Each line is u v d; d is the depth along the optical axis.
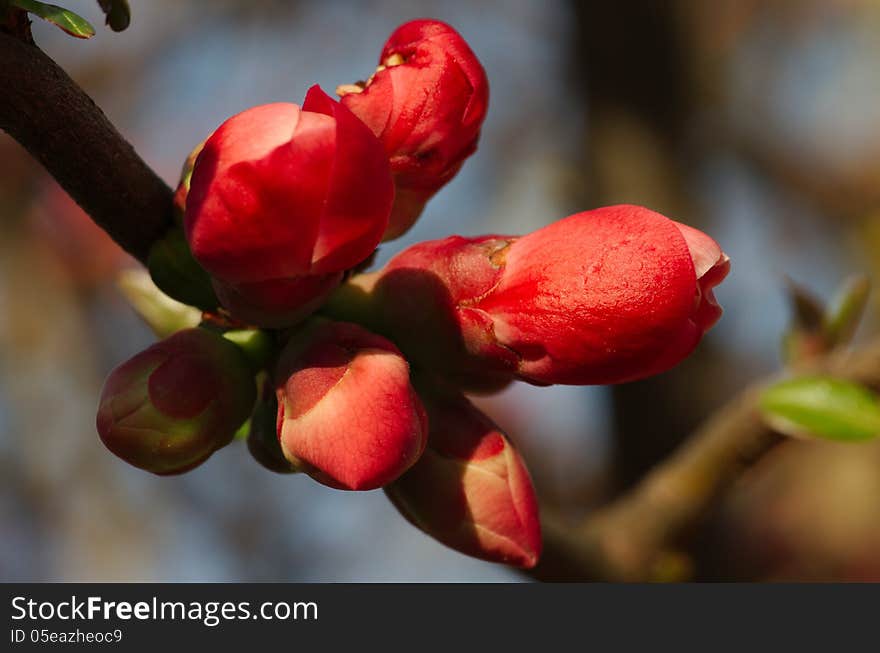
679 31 0.32
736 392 0.32
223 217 0.20
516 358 0.21
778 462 0.38
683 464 0.25
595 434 0.38
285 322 0.21
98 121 0.21
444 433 0.22
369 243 0.21
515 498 0.22
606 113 0.31
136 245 0.22
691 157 0.33
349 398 0.21
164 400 0.21
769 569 0.36
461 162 0.22
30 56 0.21
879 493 0.38
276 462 0.22
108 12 0.21
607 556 0.25
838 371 0.24
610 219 0.21
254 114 0.20
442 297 0.22
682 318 0.21
